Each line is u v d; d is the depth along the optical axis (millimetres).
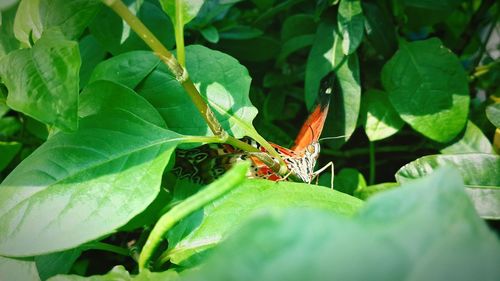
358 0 236
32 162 156
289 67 308
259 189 166
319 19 259
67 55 146
